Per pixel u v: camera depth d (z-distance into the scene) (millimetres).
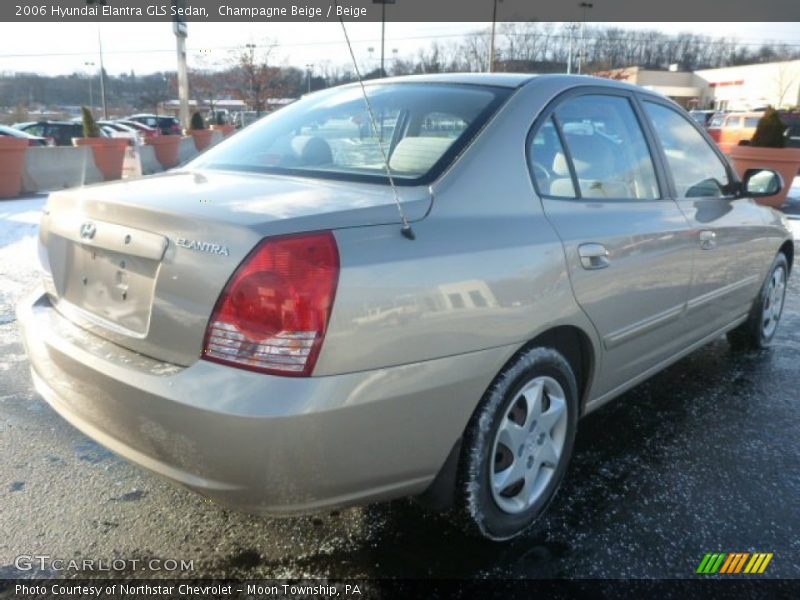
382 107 2816
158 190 2277
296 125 2979
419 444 2053
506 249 2227
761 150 10789
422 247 2033
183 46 19703
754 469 3008
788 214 10398
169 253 1925
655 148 3234
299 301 1783
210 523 2547
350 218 1953
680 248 3107
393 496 2094
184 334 1895
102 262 2184
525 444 2455
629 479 2904
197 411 1782
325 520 2574
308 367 1793
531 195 2459
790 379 4102
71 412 2254
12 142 10867
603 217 2693
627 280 2750
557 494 2771
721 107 62094
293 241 1822
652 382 4023
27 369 3963
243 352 1799
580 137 2805
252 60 28844
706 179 3646
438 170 2311
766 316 4508
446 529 2525
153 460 1970
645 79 63312
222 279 1822
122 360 2010
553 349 2469
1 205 9969
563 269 2410
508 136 2484
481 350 2141
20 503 2643
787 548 2457
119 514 2588
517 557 2383
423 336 1989
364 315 1866
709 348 4660
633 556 2398
